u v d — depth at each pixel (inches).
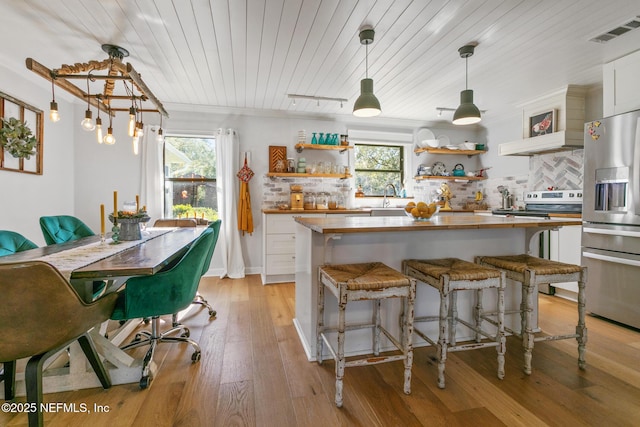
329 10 79.4
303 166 173.6
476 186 207.3
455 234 88.4
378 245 82.3
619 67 105.8
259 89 138.1
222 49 100.5
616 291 100.6
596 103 135.8
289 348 84.5
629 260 95.6
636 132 94.3
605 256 102.4
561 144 132.6
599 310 105.4
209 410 59.1
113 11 79.9
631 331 95.3
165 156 167.3
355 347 80.7
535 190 164.4
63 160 143.4
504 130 185.3
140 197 157.9
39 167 125.6
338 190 186.5
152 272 57.4
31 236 121.6
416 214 87.9
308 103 158.6
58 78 81.6
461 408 59.6
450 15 81.7
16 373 66.3
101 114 155.6
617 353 81.0
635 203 94.7
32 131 122.3
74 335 52.8
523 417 56.9
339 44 97.2
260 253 174.7
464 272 67.4
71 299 50.3
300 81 128.3
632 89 101.9
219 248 168.1
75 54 104.5
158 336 79.8
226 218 164.6
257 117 173.8
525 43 96.6
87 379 66.1
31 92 122.4
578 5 77.6
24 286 45.6
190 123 165.6
